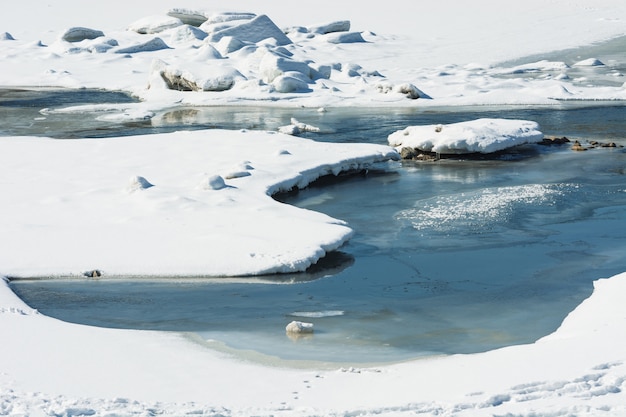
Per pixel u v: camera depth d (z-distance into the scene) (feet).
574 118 87.76
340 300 36.11
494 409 21.76
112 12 222.07
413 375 25.82
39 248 41.57
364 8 231.09
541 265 41.34
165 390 24.79
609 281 36.52
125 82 121.08
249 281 38.37
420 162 67.05
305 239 42.29
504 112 92.89
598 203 53.52
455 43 169.89
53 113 95.61
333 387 24.97
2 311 33.04
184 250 40.91
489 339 31.35
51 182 54.60
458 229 48.03
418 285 38.40
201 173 56.29
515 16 210.79
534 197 55.16
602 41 167.73
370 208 52.80
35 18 212.64
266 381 25.86
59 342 29.55
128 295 36.58
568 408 21.50
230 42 138.10
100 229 44.19
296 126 81.20
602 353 26.08
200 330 32.24
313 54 150.82
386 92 105.91
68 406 22.30
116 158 62.23
